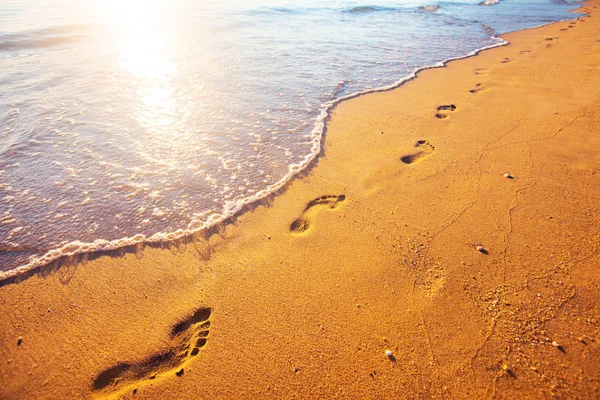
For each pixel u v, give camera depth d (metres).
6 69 6.78
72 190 3.65
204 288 2.68
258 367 2.18
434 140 4.43
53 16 11.44
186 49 8.16
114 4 14.12
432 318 2.38
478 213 3.21
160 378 2.16
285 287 2.67
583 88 5.57
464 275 2.66
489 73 6.75
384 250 2.93
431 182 3.68
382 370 2.12
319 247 3.01
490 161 3.91
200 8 13.21
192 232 3.18
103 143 4.43
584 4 15.06
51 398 2.07
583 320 2.26
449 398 1.98
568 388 1.95
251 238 3.12
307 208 3.46
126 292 2.66
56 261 2.90
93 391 2.11
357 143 4.49
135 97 5.68
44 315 2.51
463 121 4.85
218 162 4.12
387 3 15.46
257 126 4.89
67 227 3.22
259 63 7.25
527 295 2.46
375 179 3.79
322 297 2.59
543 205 3.23
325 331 2.36
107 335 2.38
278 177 3.89
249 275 2.77
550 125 4.53
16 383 2.14
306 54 7.91
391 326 2.36
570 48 8.17
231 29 10.09
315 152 4.32
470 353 2.16
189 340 2.35
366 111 5.33
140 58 7.52
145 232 3.18
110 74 6.61
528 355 2.12
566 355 2.09
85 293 2.65
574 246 2.79
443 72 6.95
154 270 2.83
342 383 2.08
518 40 9.39
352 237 3.08
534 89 5.75
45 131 4.64
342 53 8.06
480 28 10.98
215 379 2.13
